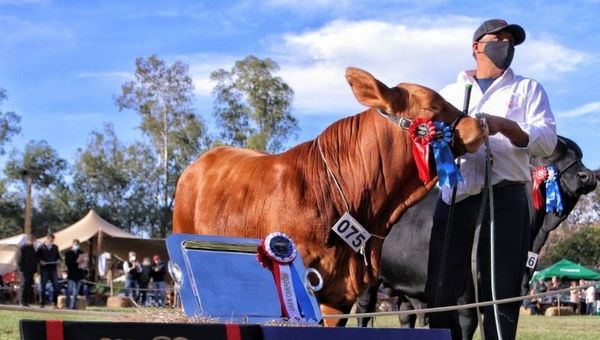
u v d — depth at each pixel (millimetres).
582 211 57531
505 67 4605
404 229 6172
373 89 4410
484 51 4633
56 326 2564
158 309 3859
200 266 3703
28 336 2521
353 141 4691
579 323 16328
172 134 53594
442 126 4289
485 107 4641
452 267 4625
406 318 8383
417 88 4477
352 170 4645
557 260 49750
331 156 4719
